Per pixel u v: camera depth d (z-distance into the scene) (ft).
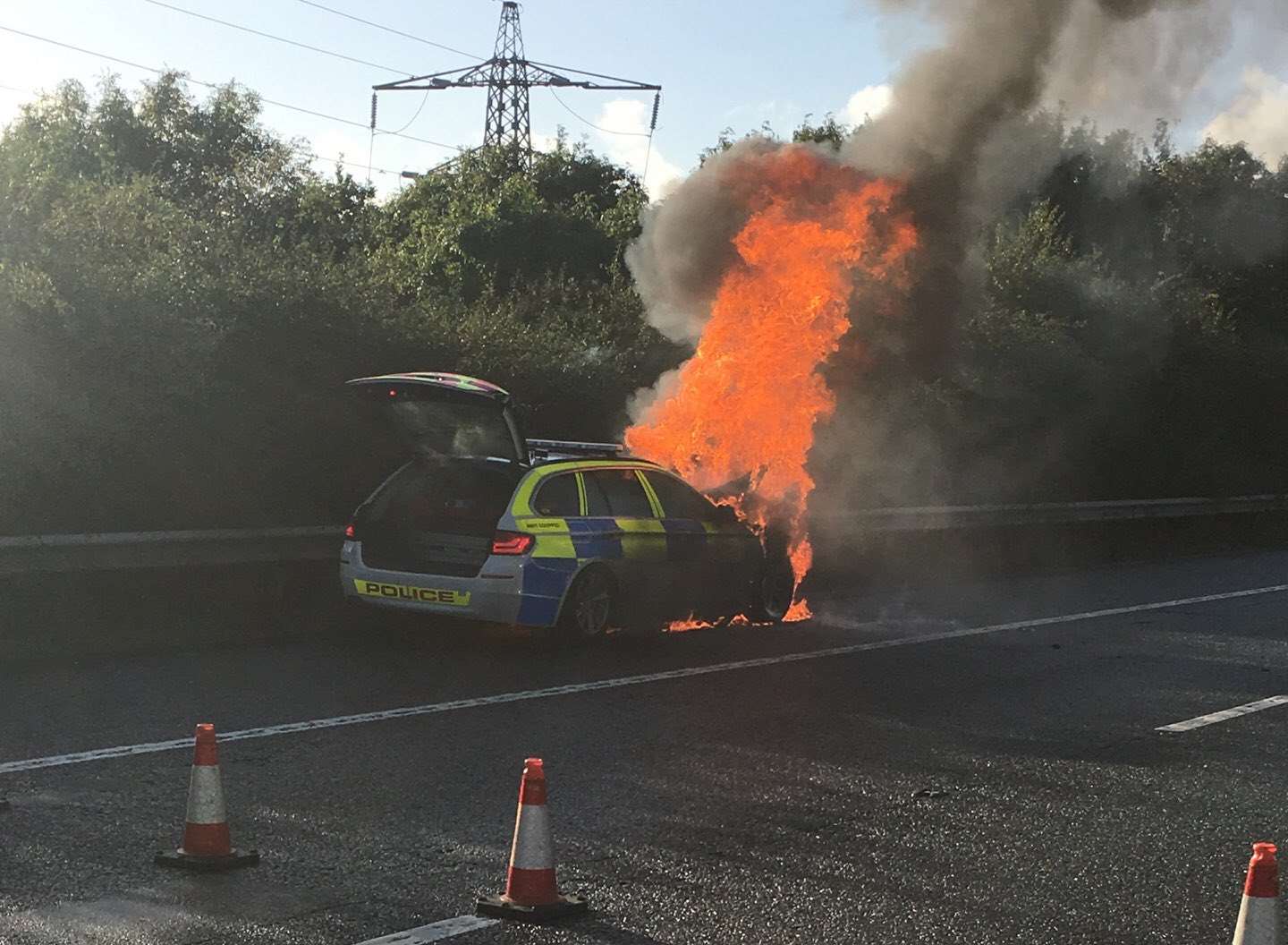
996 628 46.26
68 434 39.96
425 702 31.63
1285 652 42.80
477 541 37.73
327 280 50.47
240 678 33.68
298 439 47.42
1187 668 39.68
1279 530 95.55
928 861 21.21
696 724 30.37
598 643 39.75
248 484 46.65
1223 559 74.64
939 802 24.71
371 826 21.99
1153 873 20.92
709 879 19.98
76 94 116.06
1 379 39.22
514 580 37.40
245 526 46.47
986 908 19.08
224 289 47.11
